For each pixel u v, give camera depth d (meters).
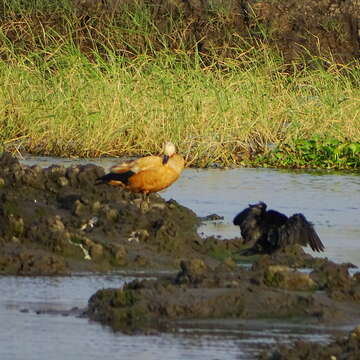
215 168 38.53
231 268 21.17
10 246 22.66
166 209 26.23
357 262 23.36
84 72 43.38
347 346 16.50
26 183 26.72
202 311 18.45
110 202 26.27
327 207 30.30
